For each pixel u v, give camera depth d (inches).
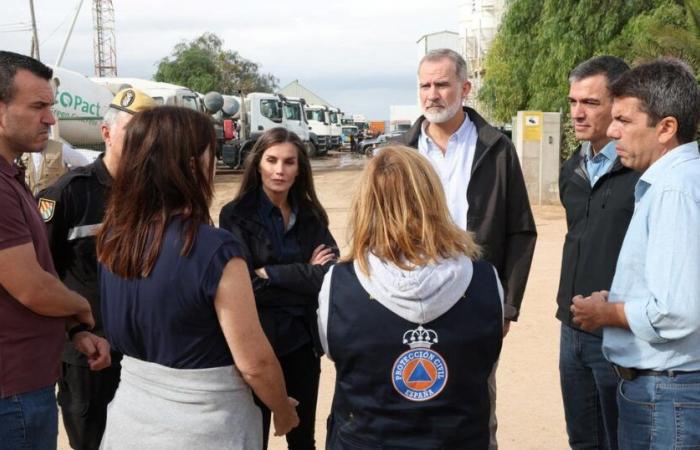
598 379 120.1
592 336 119.7
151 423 79.1
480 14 1802.4
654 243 83.8
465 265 78.4
